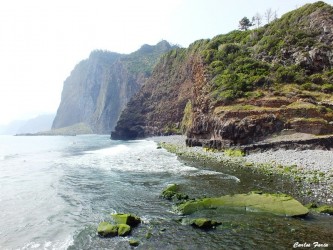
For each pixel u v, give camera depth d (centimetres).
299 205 2041
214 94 6053
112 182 3378
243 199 2220
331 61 5897
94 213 2258
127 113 15225
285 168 3334
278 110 4816
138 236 1755
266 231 1744
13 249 1664
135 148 7994
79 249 1625
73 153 7519
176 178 3384
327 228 1747
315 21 6712
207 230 1803
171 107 13100
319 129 4397
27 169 4766
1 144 14150
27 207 2481
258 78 5856
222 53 7350
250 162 3972
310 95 5125
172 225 1914
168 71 15050
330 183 2636
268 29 7700
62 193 2941
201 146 6122
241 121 4950
